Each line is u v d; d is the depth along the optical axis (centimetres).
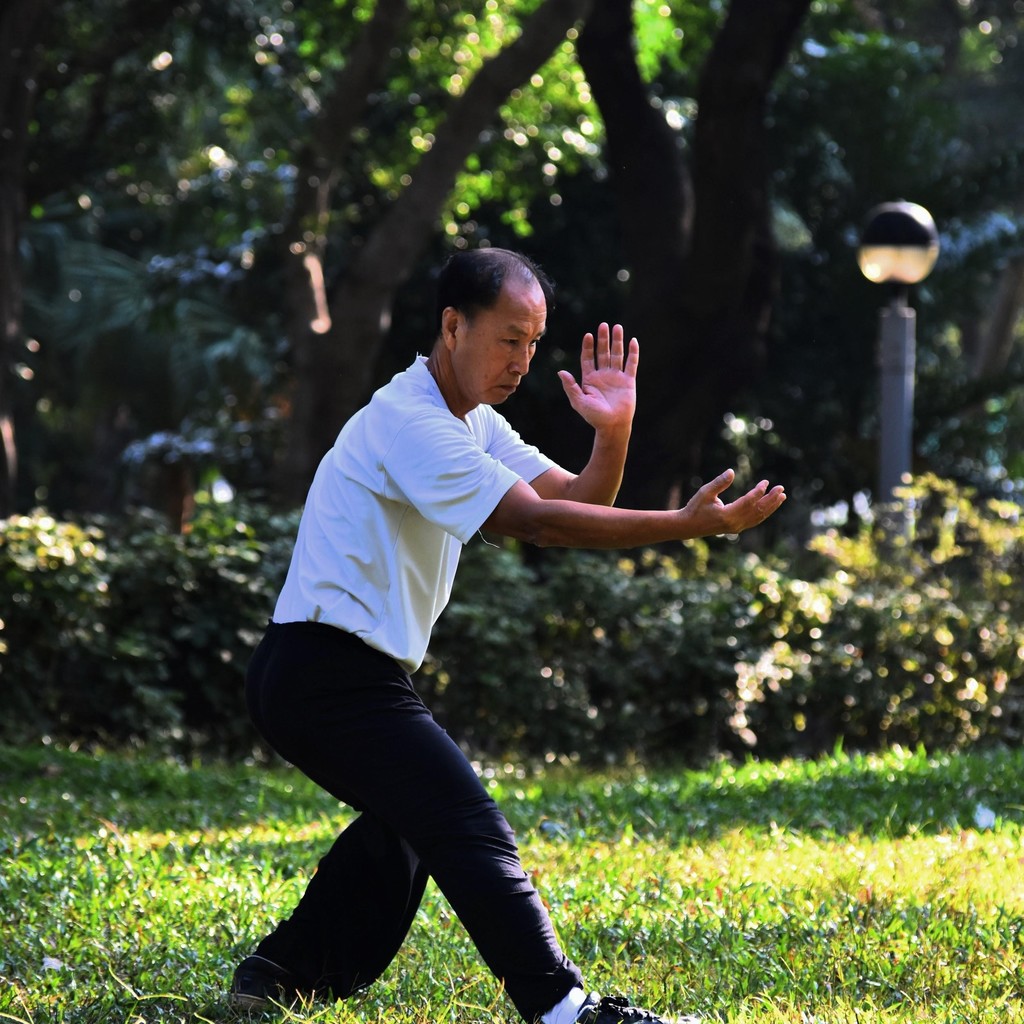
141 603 3816
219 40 6062
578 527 1220
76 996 1491
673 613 4150
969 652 4378
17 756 3238
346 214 5297
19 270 4700
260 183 6319
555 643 4144
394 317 7331
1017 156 7919
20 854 2208
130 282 10344
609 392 1372
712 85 5016
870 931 1720
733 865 2183
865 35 8706
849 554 4691
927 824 2584
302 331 4972
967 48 11969
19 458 11538
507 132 6194
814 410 7825
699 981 1558
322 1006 1409
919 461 7725
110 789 3084
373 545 1295
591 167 7188
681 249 5409
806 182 7956
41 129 5822
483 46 6072
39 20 4672
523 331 1290
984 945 1688
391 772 1280
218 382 9912
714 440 7712
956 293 7981
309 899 1449
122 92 6253
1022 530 4694
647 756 4188
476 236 7256
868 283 7688
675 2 6681
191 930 1742
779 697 4194
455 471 1248
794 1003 1461
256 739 3891
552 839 2472
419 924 1791
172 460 8281
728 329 5338
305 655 1300
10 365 4675
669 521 1202
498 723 4044
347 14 5800
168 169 7944
